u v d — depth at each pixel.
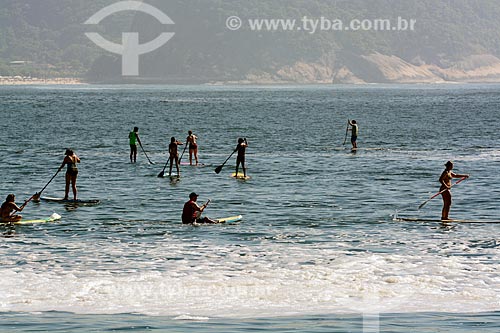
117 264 38.53
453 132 145.88
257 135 137.62
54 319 29.64
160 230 47.94
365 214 54.12
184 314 30.27
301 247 42.44
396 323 28.92
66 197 60.50
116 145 115.31
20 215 54.09
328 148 109.81
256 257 39.91
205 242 44.00
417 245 42.88
